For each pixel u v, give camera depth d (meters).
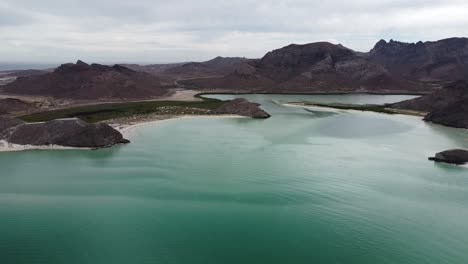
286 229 36.88
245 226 37.19
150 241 34.41
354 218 39.50
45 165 57.06
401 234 36.53
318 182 49.62
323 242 34.81
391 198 44.91
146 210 40.25
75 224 37.25
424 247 34.41
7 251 32.81
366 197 44.94
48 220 38.00
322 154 63.97
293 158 61.12
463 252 33.78
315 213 40.34
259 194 45.03
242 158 60.81
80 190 46.16
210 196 44.25
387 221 39.00
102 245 33.72
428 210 41.78
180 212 39.84
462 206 43.06
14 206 41.22
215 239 34.84
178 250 33.06
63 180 50.00
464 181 51.41
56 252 32.75
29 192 45.50
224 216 39.12
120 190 46.12
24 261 31.59
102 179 50.31
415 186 49.16
